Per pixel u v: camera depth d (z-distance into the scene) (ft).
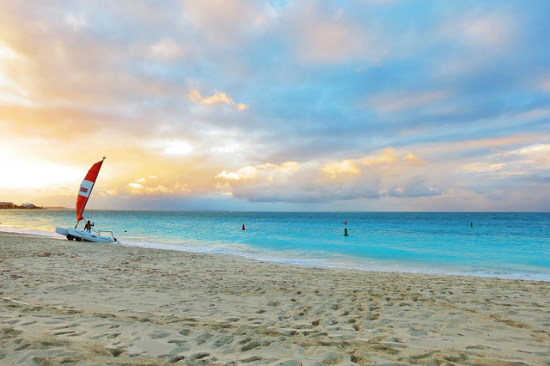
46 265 33.27
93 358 9.83
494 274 41.16
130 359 9.96
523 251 66.49
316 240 90.68
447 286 28.25
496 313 18.85
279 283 27.91
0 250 44.91
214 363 10.09
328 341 12.76
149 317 15.62
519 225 187.11
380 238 98.02
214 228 153.89
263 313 17.81
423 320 17.17
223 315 16.98
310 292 24.23
